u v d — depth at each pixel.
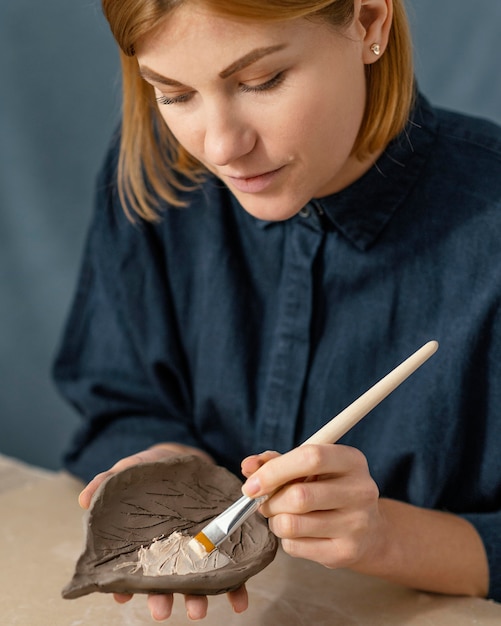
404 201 0.96
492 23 1.50
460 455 0.98
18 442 1.92
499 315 0.94
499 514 0.92
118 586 0.71
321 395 1.01
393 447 0.98
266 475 0.72
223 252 1.06
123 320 1.14
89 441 1.16
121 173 1.04
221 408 1.07
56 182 1.79
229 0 0.66
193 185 1.06
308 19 0.71
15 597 0.87
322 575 0.90
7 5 1.71
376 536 0.83
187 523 0.81
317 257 0.99
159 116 1.00
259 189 0.79
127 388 1.14
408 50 0.85
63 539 0.98
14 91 1.75
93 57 1.71
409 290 0.97
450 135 0.97
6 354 1.87
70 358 1.19
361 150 0.88
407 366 0.75
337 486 0.74
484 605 0.85
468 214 0.95
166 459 0.82
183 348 1.12
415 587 0.87
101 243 1.14
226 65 0.70
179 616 0.84
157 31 0.70
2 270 1.82
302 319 1.00
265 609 0.84
